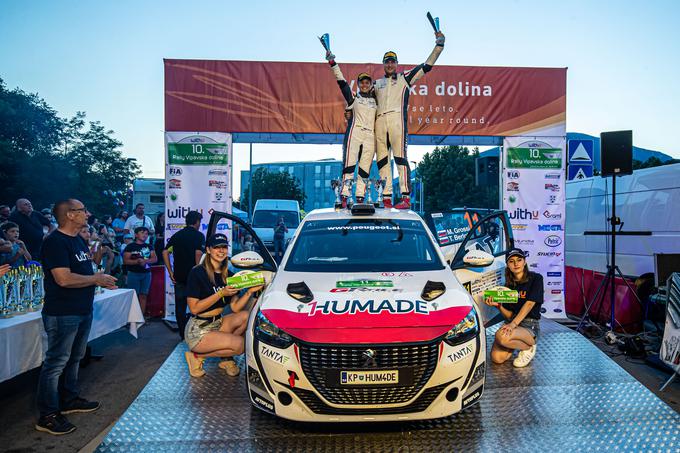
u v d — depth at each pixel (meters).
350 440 3.27
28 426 4.27
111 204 48.81
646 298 7.31
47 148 46.53
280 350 3.28
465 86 8.34
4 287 4.62
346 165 6.16
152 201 29.06
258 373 3.39
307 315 3.41
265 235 16.95
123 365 6.06
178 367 4.57
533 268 8.52
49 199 43.34
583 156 11.83
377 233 4.81
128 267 8.31
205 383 4.21
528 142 8.45
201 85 8.17
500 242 8.85
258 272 4.09
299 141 8.84
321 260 4.44
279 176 48.94
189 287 4.31
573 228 10.34
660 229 8.16
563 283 8.54
